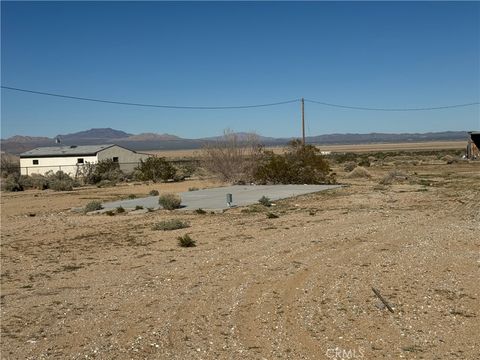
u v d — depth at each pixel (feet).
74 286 37.63
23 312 31.48
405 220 61.67
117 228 66.28
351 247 46.16
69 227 70.03
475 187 105.81
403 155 349.20
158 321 28.68
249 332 26.27
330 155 383.65
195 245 51.24
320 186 119.14
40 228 70.64
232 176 135.54
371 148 642.63
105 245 54.34
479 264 38.17
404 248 44.78
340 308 29.45
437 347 23.31
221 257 44.68
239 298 32.32
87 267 43.96
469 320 26.68
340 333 25.55
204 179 161.68
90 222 74.08
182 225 63.41
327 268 38.81
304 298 31.68
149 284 36.94
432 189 104.99
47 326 28.68
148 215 78.07
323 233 54.19
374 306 29.55
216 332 26.50
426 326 26.08
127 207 89.76
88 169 195.31
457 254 41.68
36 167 229.86
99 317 29.89
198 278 37.91
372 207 76.89
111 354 24.06
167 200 83.82
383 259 40.91
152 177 177.88
